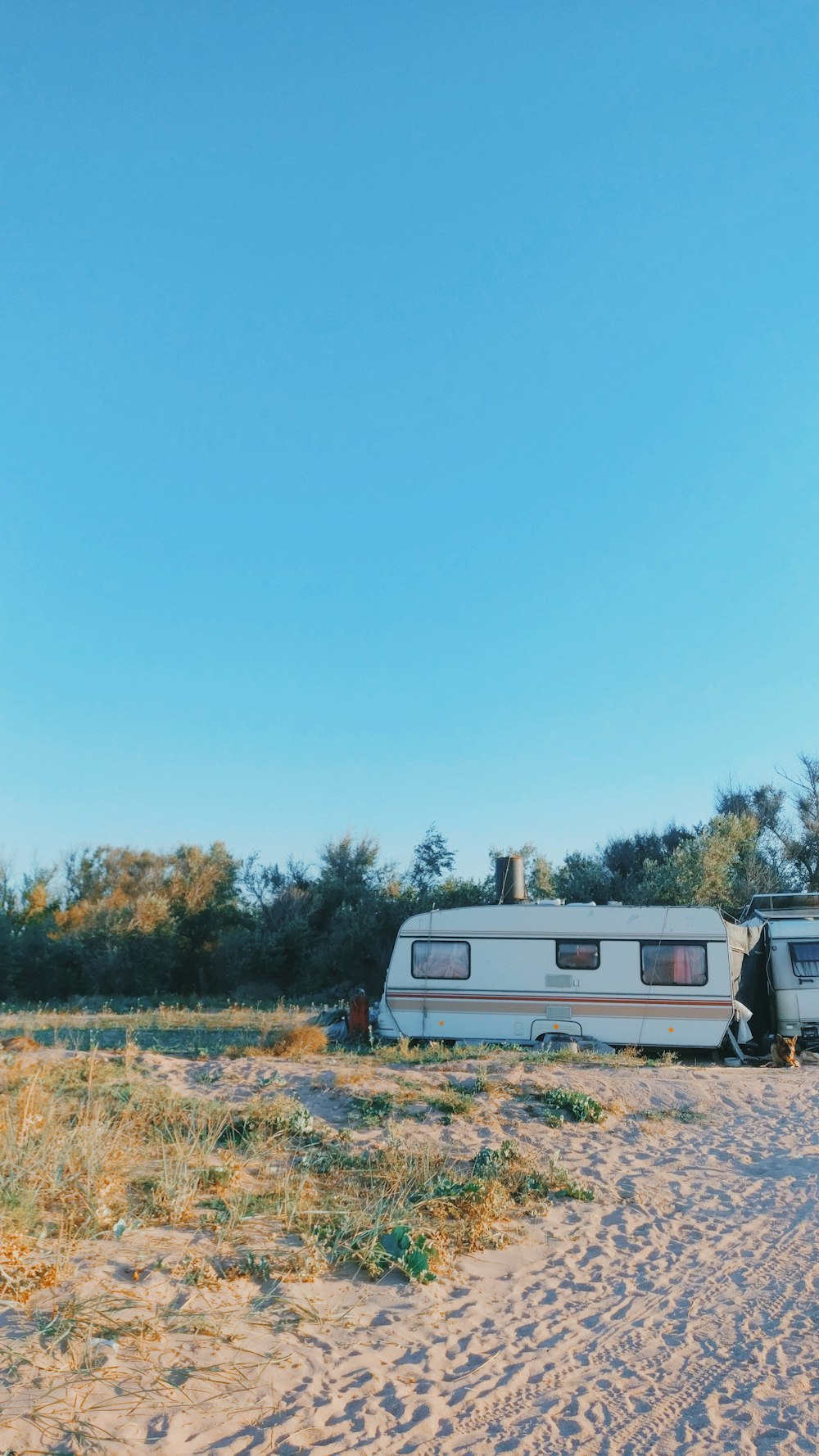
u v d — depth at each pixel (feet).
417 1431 14.46
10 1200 20.31
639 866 118.42
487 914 59.00
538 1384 16.46
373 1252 20.97
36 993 120.57
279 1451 13.48
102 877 151.23
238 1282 18.78
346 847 127.03
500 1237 23.59
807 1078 46.52
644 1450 14.40
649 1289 21.16
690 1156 32.71
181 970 122.42
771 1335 18.84
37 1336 15.24
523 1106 36.96
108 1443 12.79
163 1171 24.04
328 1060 45.29
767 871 103.65
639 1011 56.80
